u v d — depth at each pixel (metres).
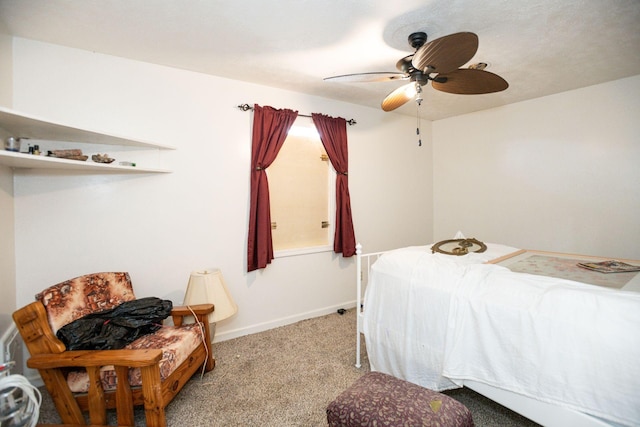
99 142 2.12
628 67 2.43
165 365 1.59
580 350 1.22
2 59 1.81
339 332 2.81
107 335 1.63
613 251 2.77
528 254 2.33
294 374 2.12
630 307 1.19
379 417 1.17
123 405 1.51
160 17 1.70
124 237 2.28
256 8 1.61
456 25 1.77
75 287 1.82
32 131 1.79
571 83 2.78
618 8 1.61
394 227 3.84
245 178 2.73
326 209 3.33
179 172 2.45
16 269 1.95
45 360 1.44
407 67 1.89
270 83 2.74
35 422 1.27
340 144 3.21
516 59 2.27
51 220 2.05
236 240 2.71
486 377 1.48
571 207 3.00
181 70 2.43
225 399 1.86
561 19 1.72
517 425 1.63
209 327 2.14
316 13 1.65
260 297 2.85
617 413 1.13
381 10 1.62
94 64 2.14
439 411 1.18
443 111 3.72
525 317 1.38
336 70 2.43
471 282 1.65
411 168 3.98
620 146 2.70
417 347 1.78
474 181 3.78
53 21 1.74
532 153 3.25
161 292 2.42
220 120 2.60
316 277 3.21
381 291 2.05
